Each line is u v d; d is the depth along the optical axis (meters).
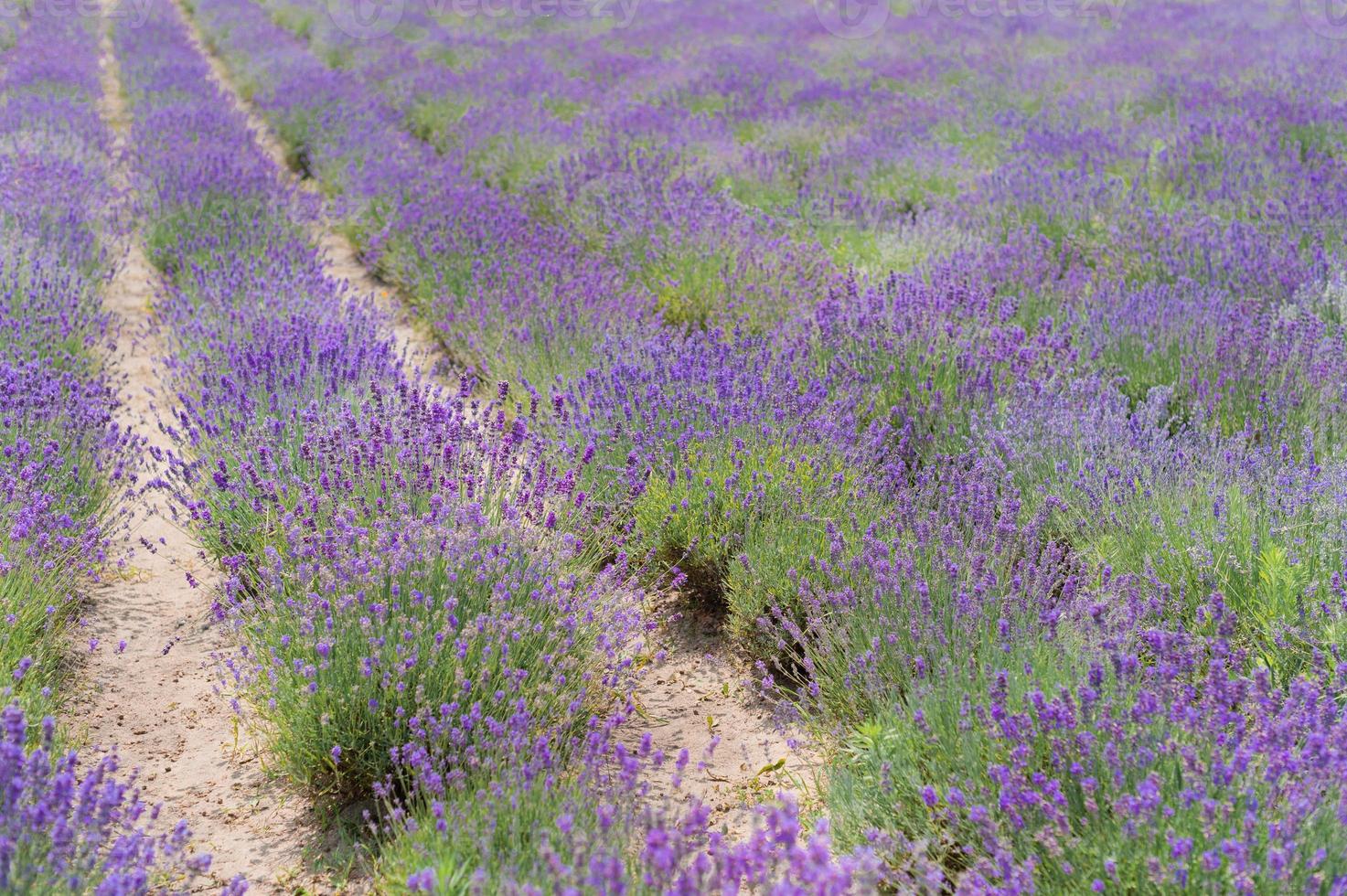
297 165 13.39
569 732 3.28
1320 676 2.96
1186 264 6.69
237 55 20.92
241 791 3.27
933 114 12.00
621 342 5.66
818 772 3.33
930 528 3.84
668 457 4.45
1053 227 7.97
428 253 8.04
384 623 3.29
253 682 3.54
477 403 4.82
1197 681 2.95
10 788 2.41
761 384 4.91
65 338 6.28
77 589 4.19
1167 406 5.09
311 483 4.19
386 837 2.93
